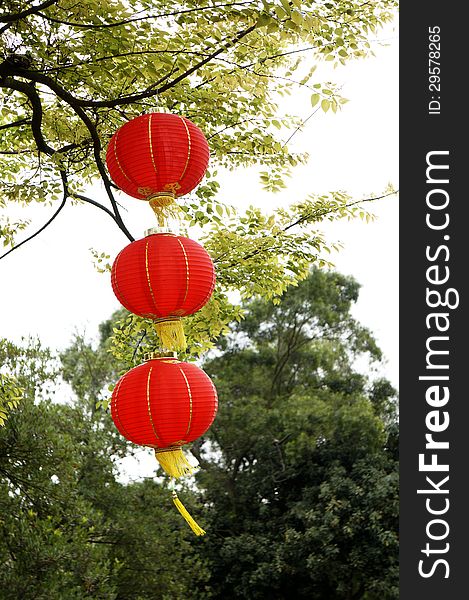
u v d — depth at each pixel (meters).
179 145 3.95
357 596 18.98
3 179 7.09
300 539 17.98
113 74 5.45
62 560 10.03
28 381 11.66
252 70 5.65
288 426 19.38
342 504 17.75
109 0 4.74
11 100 6.53
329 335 22.73
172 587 13.38
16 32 5.34
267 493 19.56
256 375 21.16
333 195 6.82
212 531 19.11
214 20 4.66
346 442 19.31
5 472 10.69
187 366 3.86
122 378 3.89
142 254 3.81
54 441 10.76
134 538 13.05
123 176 4.07
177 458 3.86
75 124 6.38
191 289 3.83
